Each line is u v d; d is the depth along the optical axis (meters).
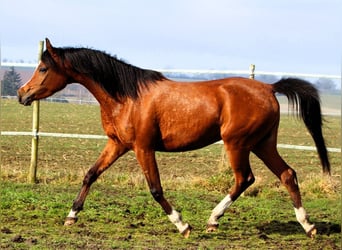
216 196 10.12
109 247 6.71
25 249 6.50
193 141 7.53
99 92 7.63
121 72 7.51
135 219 8.38
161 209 8.83
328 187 10.66
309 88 7.75
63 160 13.81
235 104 7.48
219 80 7.72
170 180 11.06
